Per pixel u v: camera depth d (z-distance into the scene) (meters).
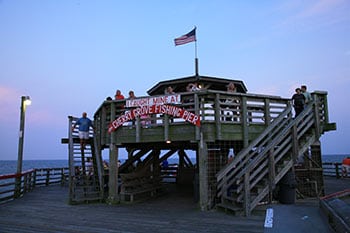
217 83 14.02
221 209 9.12
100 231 6.64
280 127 10.00
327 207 6.80
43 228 6.97
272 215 7.88
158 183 13.23
